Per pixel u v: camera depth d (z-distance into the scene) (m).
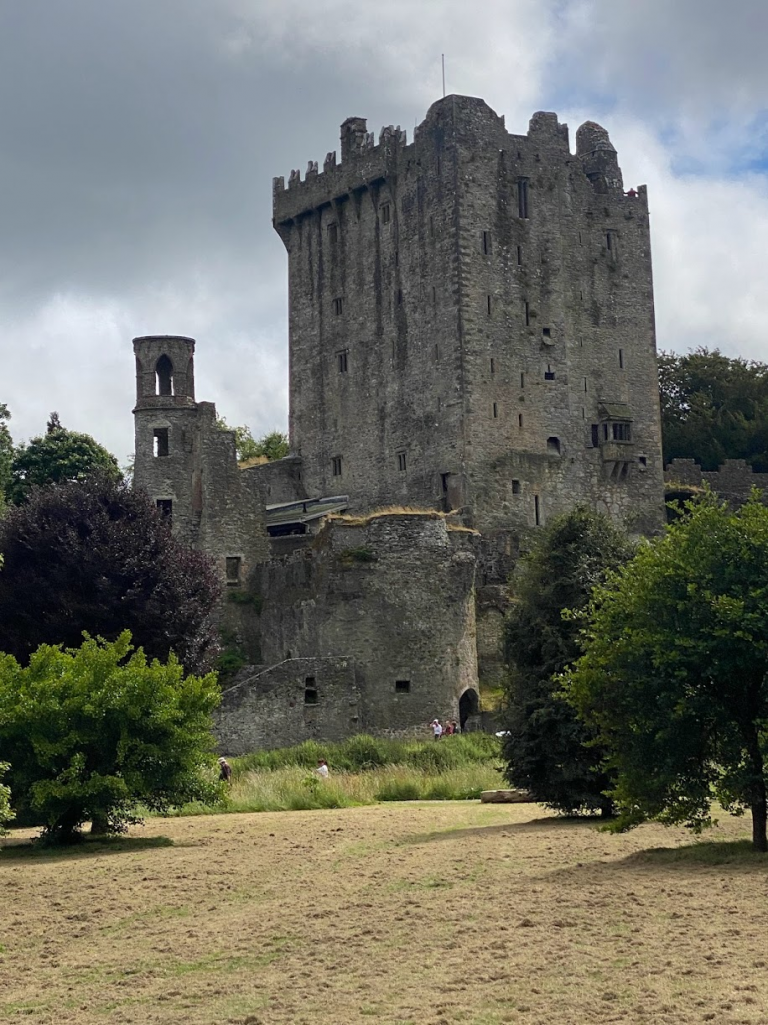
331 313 100.62
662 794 31.58
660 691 31.03
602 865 30.14
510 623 42.09
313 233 102.50
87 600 62.72
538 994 21.16
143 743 38.69
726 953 22.47
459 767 56.47
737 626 29.95
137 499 67.00
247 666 75.12
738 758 31.14
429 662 71.56
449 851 33.22
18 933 27.30
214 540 79.62
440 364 92.38
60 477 100.56
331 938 25.16
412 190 95.00
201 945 25.47
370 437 97.06
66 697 38.84
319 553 73.38
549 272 95.12
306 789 48.81
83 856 36.09
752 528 31.08
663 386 125.38
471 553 74.19
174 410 81.56
